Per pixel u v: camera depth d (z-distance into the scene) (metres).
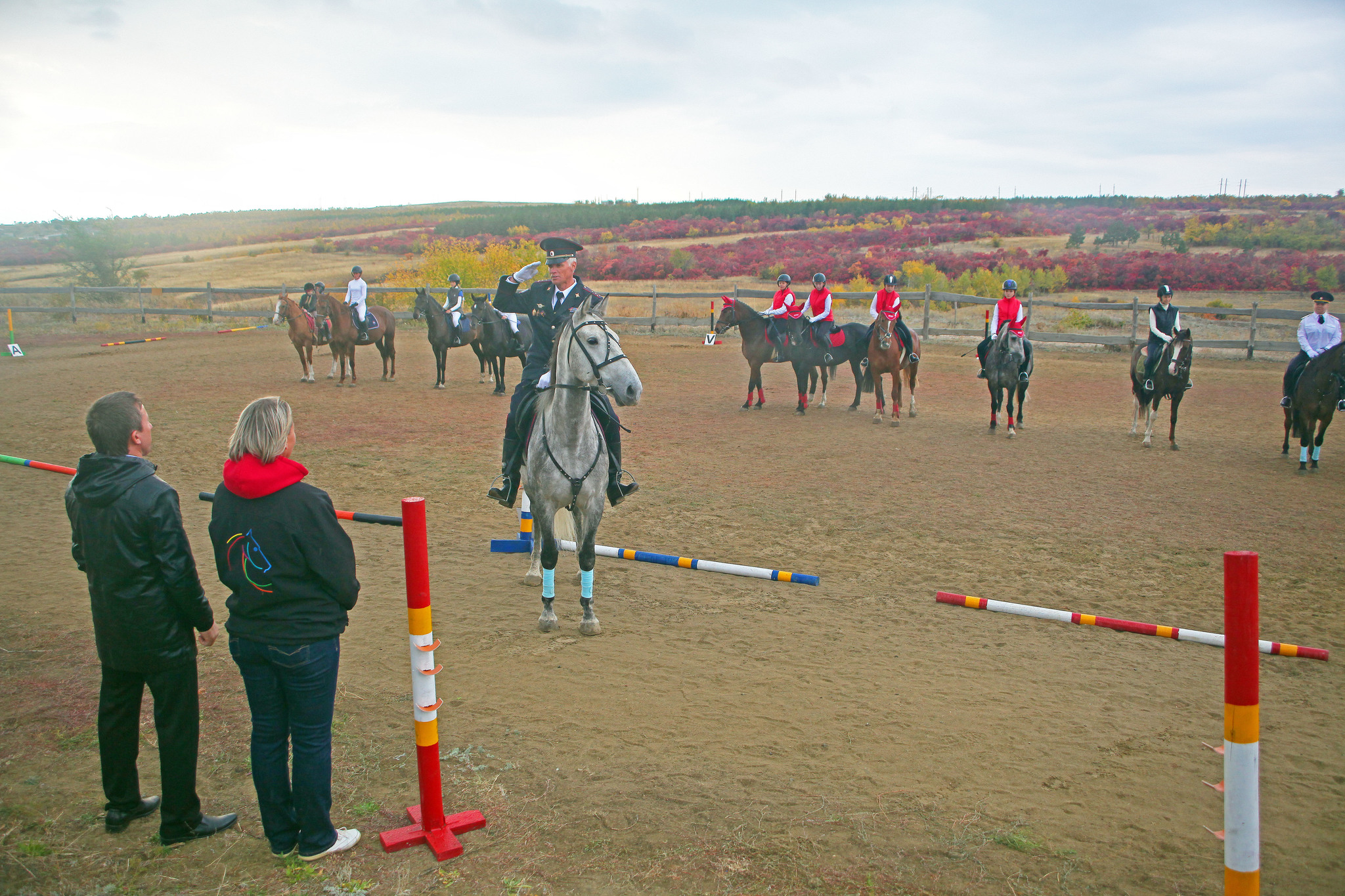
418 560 3.20
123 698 3.30
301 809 3.19
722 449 11.89
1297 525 8.38
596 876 3.16
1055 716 4.61
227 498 3.07
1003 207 73.88
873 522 8.47
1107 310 28.98
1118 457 11.48
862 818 3.58
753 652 5.43
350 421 13.59
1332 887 3.21
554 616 5.74
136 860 3.24
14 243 65.38
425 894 3.06
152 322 29.39
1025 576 7.00
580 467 5.40
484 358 18.47
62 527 7.91
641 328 27.42
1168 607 6.36
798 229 67.06
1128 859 3.34
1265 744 4.38
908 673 5.14
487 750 4.12
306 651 3.05
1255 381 18.22
